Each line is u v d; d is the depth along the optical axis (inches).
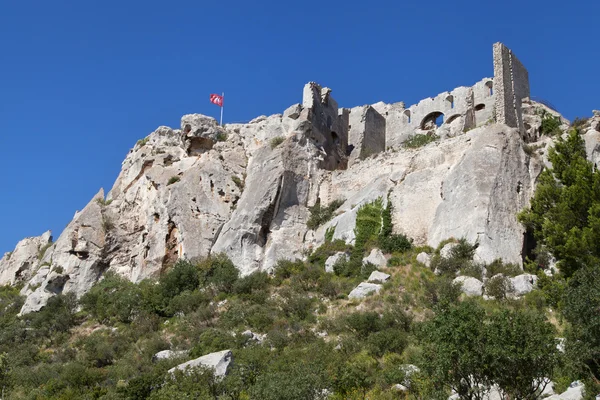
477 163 1913.1
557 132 2095.2
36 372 1695.4
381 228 1993.1
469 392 1010.1
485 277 1672.0
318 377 1237.7
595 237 1472.7
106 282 2279.8
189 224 2252.7
